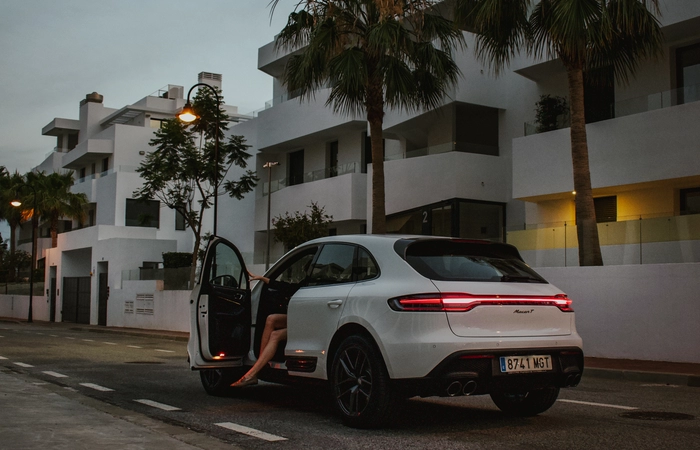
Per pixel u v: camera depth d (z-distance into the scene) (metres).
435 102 19.22
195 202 41.50
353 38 17.95
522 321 5.87
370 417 5.86
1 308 51.00
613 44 15.66
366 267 6.31
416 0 17.56
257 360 7.30
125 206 47.34
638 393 9.07
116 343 20.42
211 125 30.66
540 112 19.72
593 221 14.89
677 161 16.14
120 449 4.98
